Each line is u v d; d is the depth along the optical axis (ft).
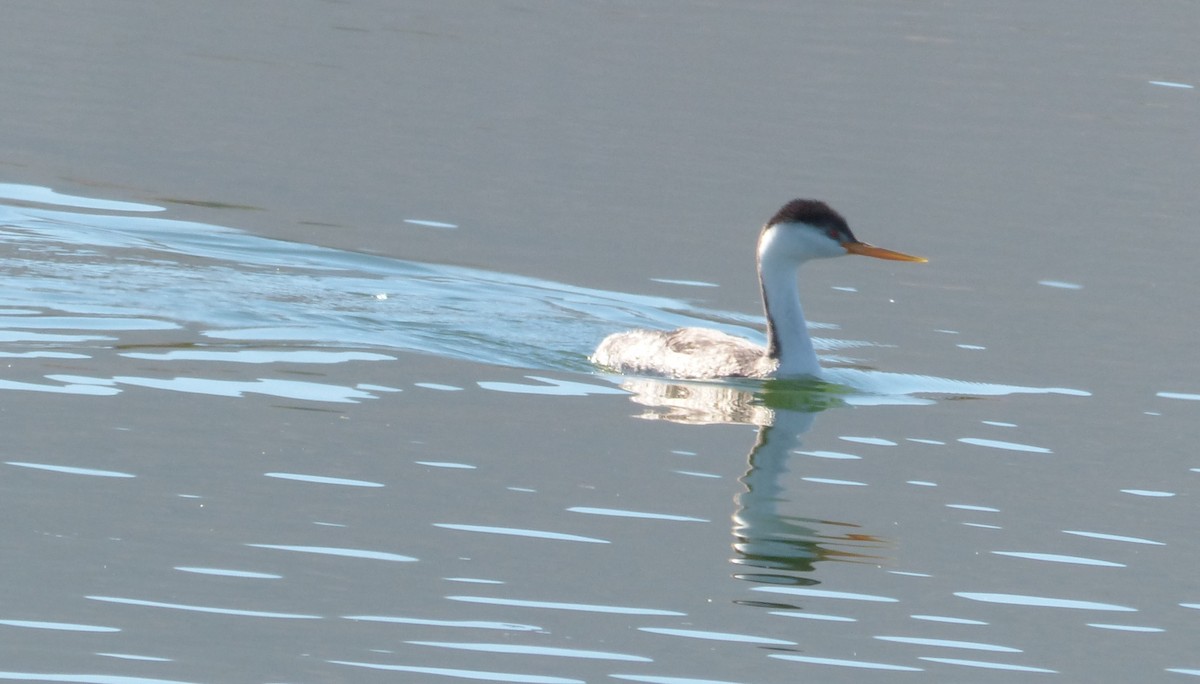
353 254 69.21
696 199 79.66
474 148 87.10
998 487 45.24
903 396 54.08
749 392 53.78
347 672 32.12
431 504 41.19
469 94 97.76
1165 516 43.50
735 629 35.24
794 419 50.80
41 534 37.68
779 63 107.04
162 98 93.71
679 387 54.13
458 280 66.49
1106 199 82.12
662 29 115.75
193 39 107.55
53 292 59.26
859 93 100.89
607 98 97.91
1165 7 128.47
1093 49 114.62
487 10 119.75
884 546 40.47
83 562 36.42
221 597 35.17
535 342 58.90
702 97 98.94
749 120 93.86
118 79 96.53
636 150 87.92
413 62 104.58
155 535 38.06
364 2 121.19
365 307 61.57
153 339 54.44
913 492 44.50
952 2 127.24
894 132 92.68
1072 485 45.62
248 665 32.22
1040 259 71.87
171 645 32.89
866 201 79.51
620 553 38.99
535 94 98.37
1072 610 37.35
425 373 53.16
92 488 40.55
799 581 38.01
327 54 105.70
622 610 35.78
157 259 66.03
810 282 68.23
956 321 63.26
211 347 54.08
